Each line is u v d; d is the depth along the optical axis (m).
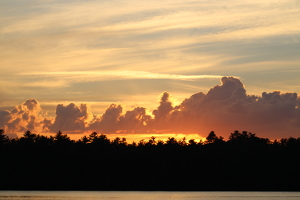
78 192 169.00
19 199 124.44
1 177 178.88
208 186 193.38
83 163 194.38
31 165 187.25
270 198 142.25
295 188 193.25
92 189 186.50
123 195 155.00
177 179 195.00
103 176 191.12
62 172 188.50
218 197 147.88
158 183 191.88
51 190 180.12
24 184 178.88
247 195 161.38
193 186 193.12
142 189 190.12
